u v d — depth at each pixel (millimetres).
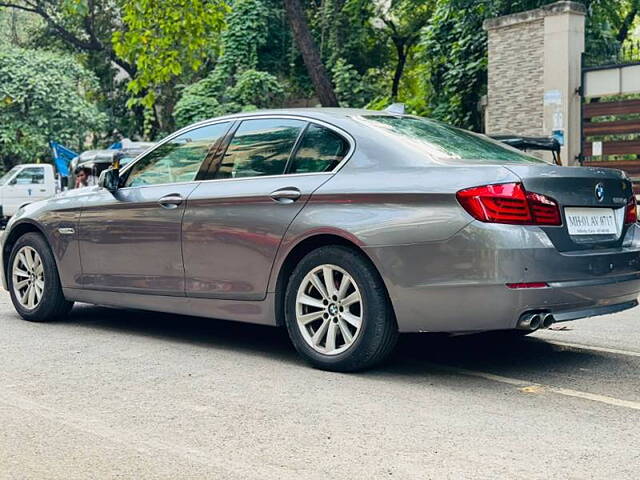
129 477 3398
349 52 25734
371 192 4945
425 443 3777
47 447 3771
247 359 5539
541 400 4523
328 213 5098
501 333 6246
